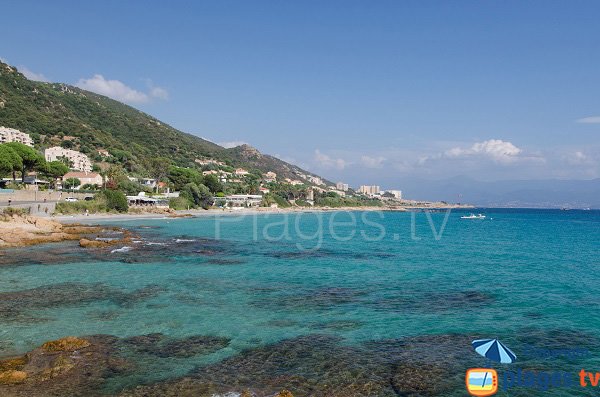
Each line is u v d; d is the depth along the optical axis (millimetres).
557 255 49500
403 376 15023
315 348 17594
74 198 109312
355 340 18656
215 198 170750
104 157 192250
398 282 31719
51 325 19984
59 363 15156
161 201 135625
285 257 44875
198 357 16453
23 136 168000
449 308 24219
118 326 20000
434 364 16094
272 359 16375
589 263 42656
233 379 14625
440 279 33094
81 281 29828
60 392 13445
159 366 15539
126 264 37594
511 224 128375
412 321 21578
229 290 28156
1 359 16047
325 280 32219
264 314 22547
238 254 46750
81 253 43375
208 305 24188
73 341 17234
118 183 135250
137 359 16125
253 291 28016
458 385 14422
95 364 15539
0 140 154875
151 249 48375
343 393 13797
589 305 25031
